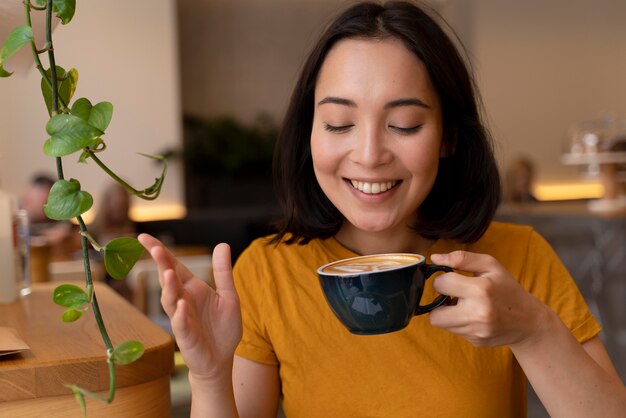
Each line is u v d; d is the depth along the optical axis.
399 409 1.16
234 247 7.22
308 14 9.61
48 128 0.75
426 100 1.06
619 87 9.98
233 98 9.45
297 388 1.19
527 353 0.96
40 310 1.45
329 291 0.91
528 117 9.72
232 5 9.39
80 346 1.09
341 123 1.06
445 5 9.66
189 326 0.88
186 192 8.54
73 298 0.79
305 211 1.26
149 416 1.07
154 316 3.15
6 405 0.98
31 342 1.13
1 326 1.27
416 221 1.26
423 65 1.07
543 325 0.94
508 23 9.59
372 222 1.08
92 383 1.00
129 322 1.28
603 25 9.87
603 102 9.95
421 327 1.18
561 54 9.77
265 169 8.69
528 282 1.25
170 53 7.54
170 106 7.57
